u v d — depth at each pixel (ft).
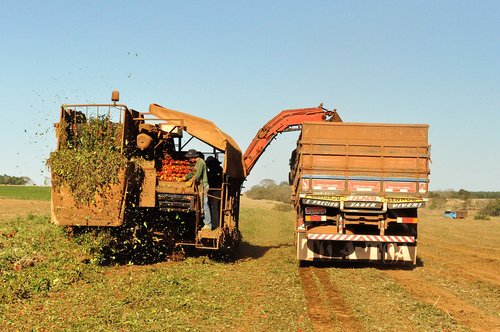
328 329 27.76
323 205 48.91
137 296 33.09
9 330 25.49
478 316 32.01
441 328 28.43
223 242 50.42
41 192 236.02
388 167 48.91
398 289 38.83
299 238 50.72
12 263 41.73
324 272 47.52
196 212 47.78
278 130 63.67
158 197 47.11
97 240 44.65
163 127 52.80
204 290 36.14
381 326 28.50
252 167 64.34
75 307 30.01
